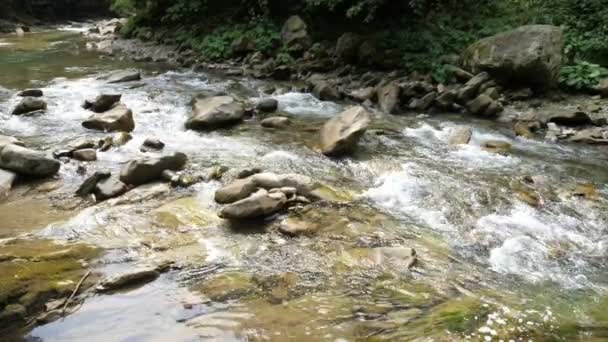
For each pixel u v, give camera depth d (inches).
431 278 161.8
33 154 234.5
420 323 138.3
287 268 165.5
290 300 148.5
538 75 368.8
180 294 150.2
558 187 236.5
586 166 264.5
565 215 209.0
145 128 315.3
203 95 398.0
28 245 173.8
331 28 538.3
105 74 474.9
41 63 541.3
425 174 248.2
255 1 600.7
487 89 367.2
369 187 233.5
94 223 192.7
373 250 176.6
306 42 508.4
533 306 147.5
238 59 527.8
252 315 141.3
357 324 137.9
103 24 1026.7
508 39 384.2
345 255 174.1
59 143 282.5
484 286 157.9
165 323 137.6
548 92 380.8
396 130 317.1
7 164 231.9
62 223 192.2
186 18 655.8
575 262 174.4
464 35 459.5
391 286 156.6
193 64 534.3
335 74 450.3
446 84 398.9
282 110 359.9
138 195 217.5
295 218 198.5
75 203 211.3
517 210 212.4
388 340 131.2
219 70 505.0
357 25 525.0
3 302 139.6
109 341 130.8
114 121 304.8
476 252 179.2
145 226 191.3
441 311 143.7
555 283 161.2
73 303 144.2
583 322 140.2
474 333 134.1
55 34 868.0
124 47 645.9
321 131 297.0
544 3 497.0
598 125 323.3
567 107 348.5
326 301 148.3
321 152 274.4
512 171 255.3
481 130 320.2
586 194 228.5
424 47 448.8
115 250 173.0
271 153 272.5
